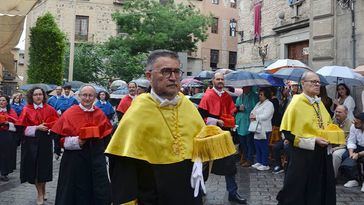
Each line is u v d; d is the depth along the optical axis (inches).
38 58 764.0
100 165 218.1
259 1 839.1
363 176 338.3
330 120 217.2
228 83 417.1
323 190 207.9
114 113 453.1
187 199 108.4
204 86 669.3
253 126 402.9
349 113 397.4
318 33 562.3
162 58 112.0
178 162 109.3
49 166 279.3
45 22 773.9
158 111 111.0
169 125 111.2
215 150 108.3
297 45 725.3
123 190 105.7
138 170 108.7
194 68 1651.1
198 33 1238.3
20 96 490.3
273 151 403.5
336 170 346.9
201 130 114.0
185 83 679.7
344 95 406.3
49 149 281.1
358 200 293.3
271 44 799.1
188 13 1258.0
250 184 341.1
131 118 108.4
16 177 382.9
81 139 213.2
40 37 762.2
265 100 405.4
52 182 353.1
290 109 212.2
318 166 207.3
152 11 1180.5
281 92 479.5
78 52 1101.7
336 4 537.0
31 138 278.1
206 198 293.7
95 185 215.5
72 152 217.8
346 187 335.3
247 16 911.0
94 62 1109.1
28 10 398.6
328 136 203.6
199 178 106.5
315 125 209.8
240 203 279.0
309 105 213.3
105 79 1114.1
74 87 708.7
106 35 1414.9
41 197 280.5
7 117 370.0
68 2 1384.1
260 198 294.4
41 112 286.0
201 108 271.0
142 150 106.2
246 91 426.0
